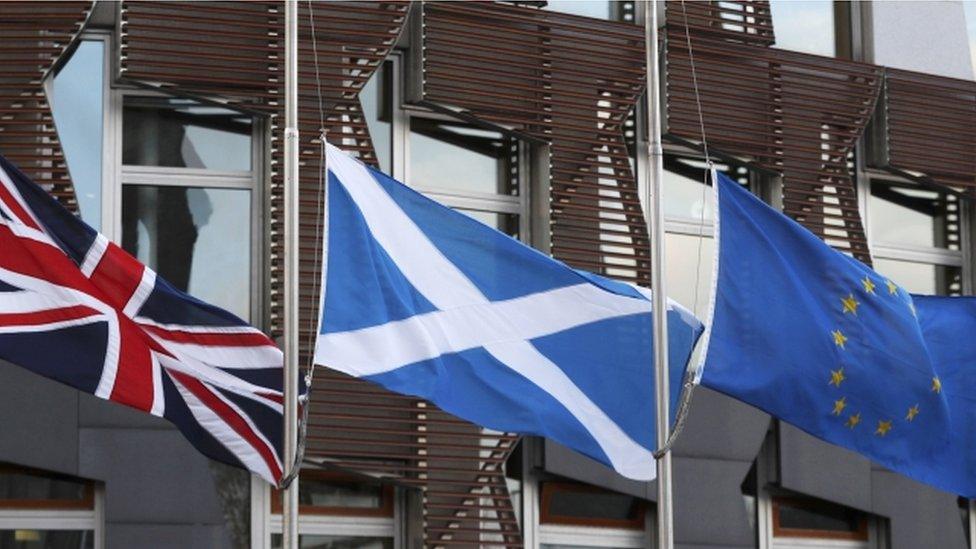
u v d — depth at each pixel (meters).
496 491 24.66
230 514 23.97
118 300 20.73
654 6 21.98
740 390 21.88
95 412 23.62
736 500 25.98
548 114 25.53
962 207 28.55
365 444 24.19
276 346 21.94
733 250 21.97
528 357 21.58
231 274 24.55
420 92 24.97
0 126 23.56
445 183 25.53
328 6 24.64
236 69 24.19
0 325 20.50
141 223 24.41
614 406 21.91
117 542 23.50
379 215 21.03
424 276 21.23
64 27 23.86
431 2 25.06
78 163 24.31
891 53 28.00
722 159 26.98
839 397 22.48
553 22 25.64
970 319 23.67
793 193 26.97
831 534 27.11
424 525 24.38
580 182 25.64
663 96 26.34
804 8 27.92
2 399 23.36
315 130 24.55
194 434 20.89
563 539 25.52
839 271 22.48
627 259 26.09
